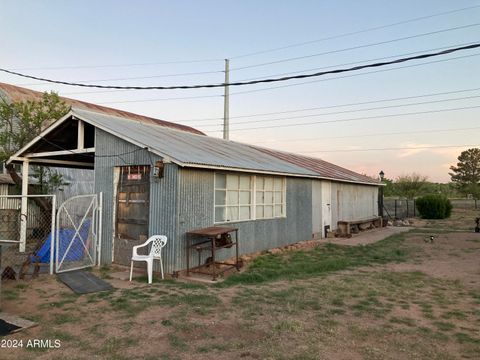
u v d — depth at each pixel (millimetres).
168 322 5328
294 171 13289
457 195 55469
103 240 9461
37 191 14672
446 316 5777
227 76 22750
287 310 5922
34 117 13570
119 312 5777
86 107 20875
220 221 9875
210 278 8148
